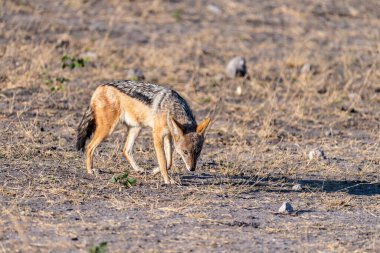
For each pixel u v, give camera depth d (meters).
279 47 31.98
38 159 16.67
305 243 12.09
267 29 34.69
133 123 15.94
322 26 36.03
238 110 23.00
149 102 15.61
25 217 12.65
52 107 21.50
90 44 28.98
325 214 13.88
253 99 24.39
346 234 12.71
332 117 22.97
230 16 36.28
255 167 17.30
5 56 25.62
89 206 13.52
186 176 16.14
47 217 12.77
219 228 12.66
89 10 34.28
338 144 20.12
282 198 14.84
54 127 19.62
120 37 30.84
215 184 15.57
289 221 13.30
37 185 14.60
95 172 15.78
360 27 36.38
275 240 12.19
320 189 15.73
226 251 11.52
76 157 17.11
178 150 15.34
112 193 14.41
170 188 15.01
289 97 24.83
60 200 13.75
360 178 16.92
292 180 16.44
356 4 40.34
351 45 33.00
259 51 31.08
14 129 18.95
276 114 22.83
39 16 31.98
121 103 15.91
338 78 27.59
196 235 12.21
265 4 38.69
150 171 16.42
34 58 25.70
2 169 15.59
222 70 27.67
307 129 21.50
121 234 12.08
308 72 27.53
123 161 17.16
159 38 31.48
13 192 14.03
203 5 37.50
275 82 26.61
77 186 14.72
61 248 11.33
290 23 36.00
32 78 23.62
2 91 22.39
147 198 14.18
